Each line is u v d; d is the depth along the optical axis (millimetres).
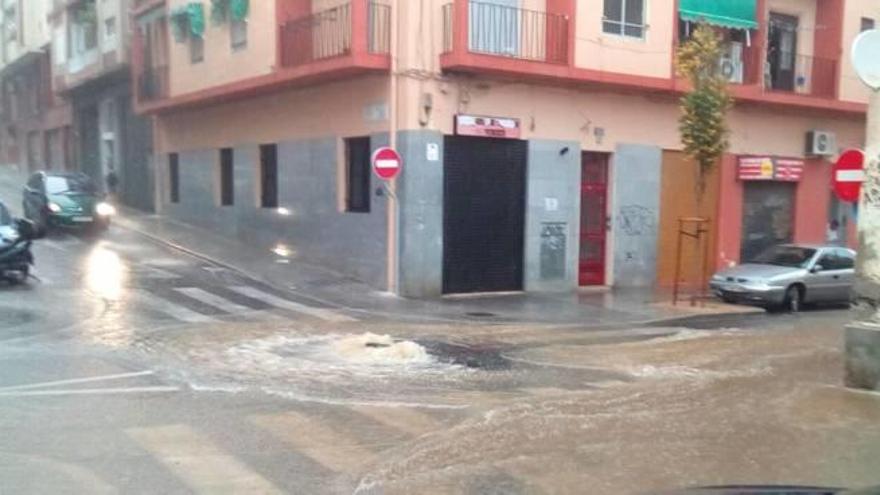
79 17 35031
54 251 21062
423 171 18031
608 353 11883
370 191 19016
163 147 29141
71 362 10148
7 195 32938
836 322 16250
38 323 12922
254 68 21906
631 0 20594
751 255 24406
